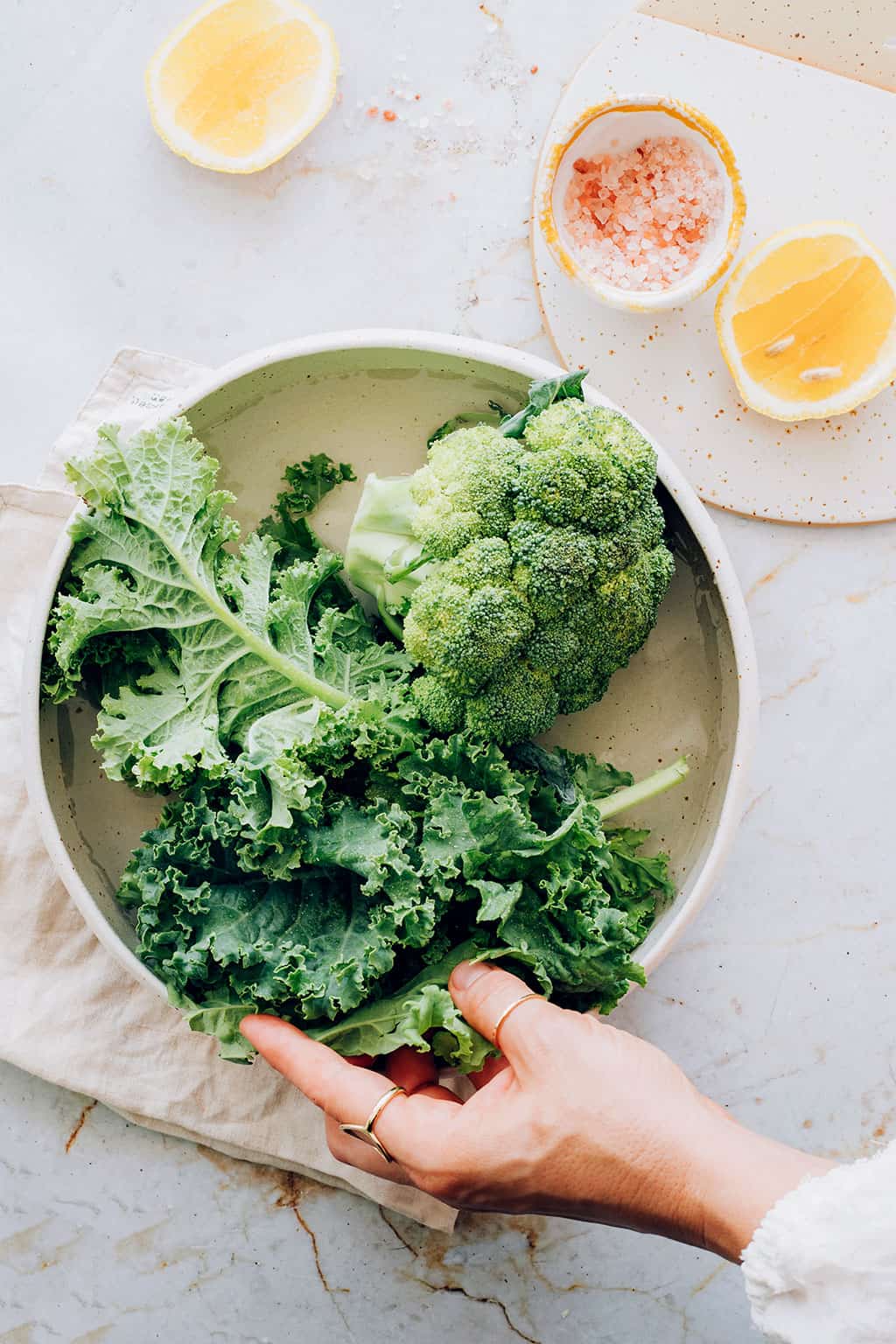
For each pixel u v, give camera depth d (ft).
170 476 3.89
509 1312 4.99
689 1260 4.99
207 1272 5.00
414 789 3.74
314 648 4.05
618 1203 3.10
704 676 4.35
